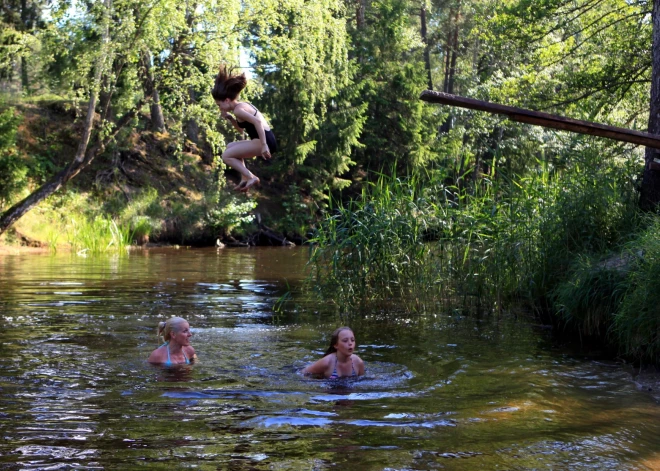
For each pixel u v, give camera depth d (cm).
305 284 1277
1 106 2847
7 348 837
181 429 534
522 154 3153
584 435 529
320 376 720
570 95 1880
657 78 1170
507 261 1144
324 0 2341
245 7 2208
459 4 4366
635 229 1009
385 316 1114
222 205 3042
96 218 2617
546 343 911
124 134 2864
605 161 1252
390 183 1234
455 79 4441
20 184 2492
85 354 811
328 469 452
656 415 588
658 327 783
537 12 1823
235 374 727
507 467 459
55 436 514
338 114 3288
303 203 3325
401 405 611
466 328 1016
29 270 1730
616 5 1881
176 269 1816
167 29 2061
